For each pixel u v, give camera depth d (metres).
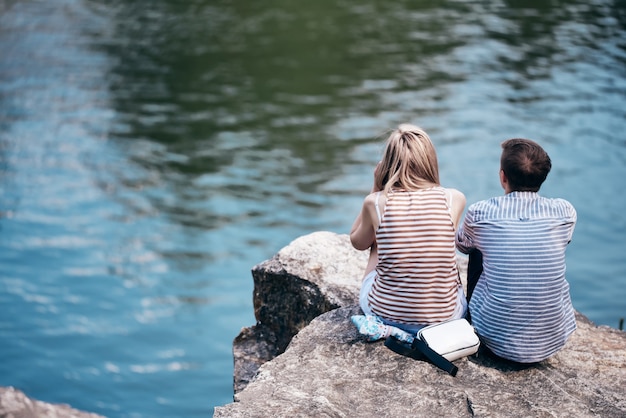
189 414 16.73
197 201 27.62
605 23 46.09
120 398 17.33
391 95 37.16
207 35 45.34
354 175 29.42
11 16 48.03
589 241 24.06
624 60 40.28
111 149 31.77
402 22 47.41
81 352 19.05
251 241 24.89
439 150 31.73
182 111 35.50
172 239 25.08
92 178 29.33
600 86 37.41
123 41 44.19
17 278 22.44
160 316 20.83
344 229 25.53
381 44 43.72
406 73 39.78
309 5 50.69
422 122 34.25
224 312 21.11
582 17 47.16
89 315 20.80
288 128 33.72
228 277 22.88
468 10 49.19
